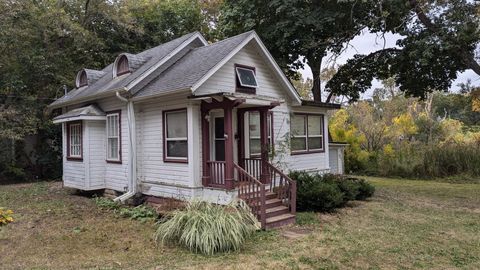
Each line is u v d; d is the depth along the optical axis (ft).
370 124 86.22
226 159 28.50
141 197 35.32
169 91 29.58
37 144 59.57
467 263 19.65
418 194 43.75
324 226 27.43
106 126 40.01
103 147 40.40
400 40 50.29
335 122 81.61
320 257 20.34
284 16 52.26
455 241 23.77
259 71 35.86
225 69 32.48
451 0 40.32
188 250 21.29
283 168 36.81
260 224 26.22
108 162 39.60
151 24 75.87
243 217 24.75
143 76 34.68
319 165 43.57
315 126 43.80
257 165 32.60
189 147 30.25
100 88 40.01
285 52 57.00
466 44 42.42
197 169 30.37
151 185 34.53
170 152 32.83
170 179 32.53
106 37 71.72
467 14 39.78
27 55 54.65
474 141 69.21
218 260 19.67
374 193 43.21
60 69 59.72
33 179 57.82
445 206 36.01
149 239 23.49
